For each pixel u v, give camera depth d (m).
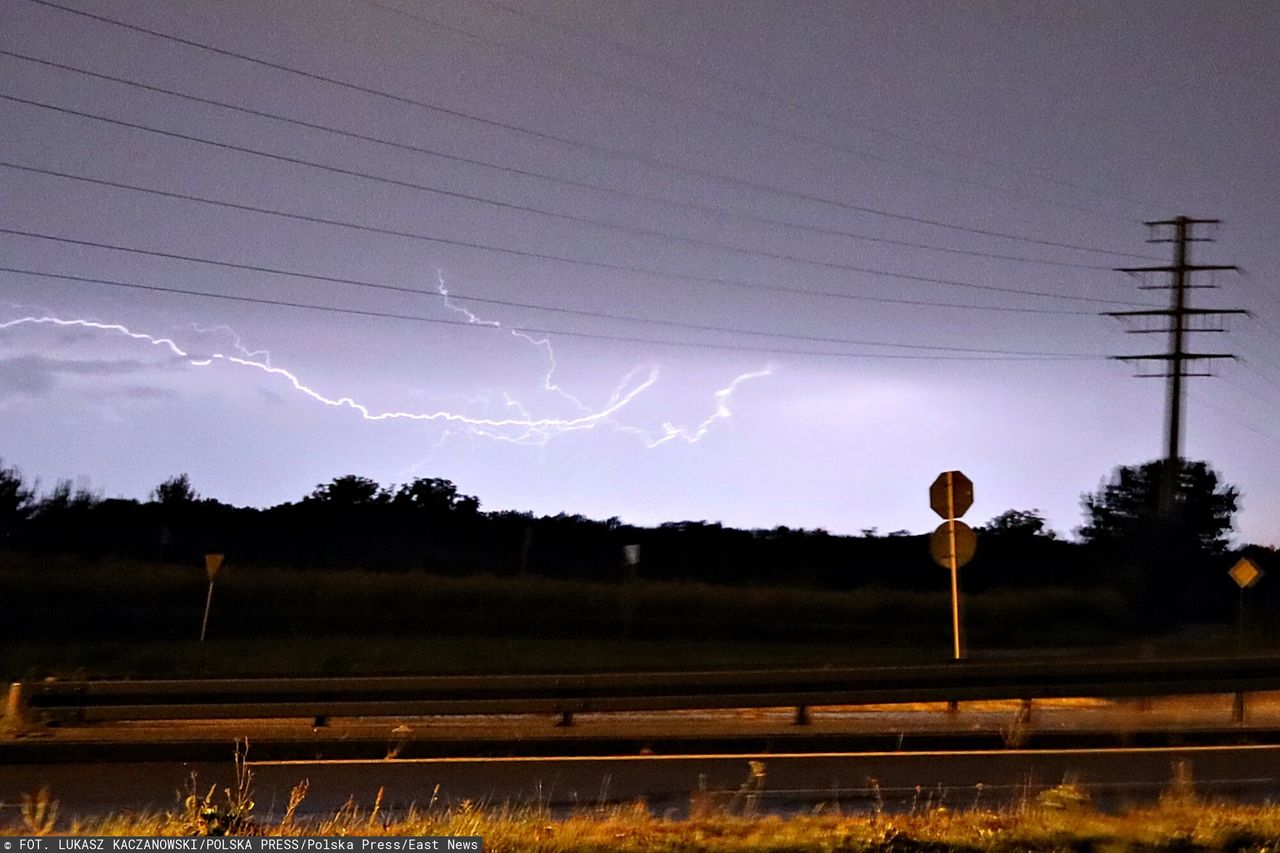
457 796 11.58
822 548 55.94
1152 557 42.69
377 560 47.94
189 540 49.22
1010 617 39.44
